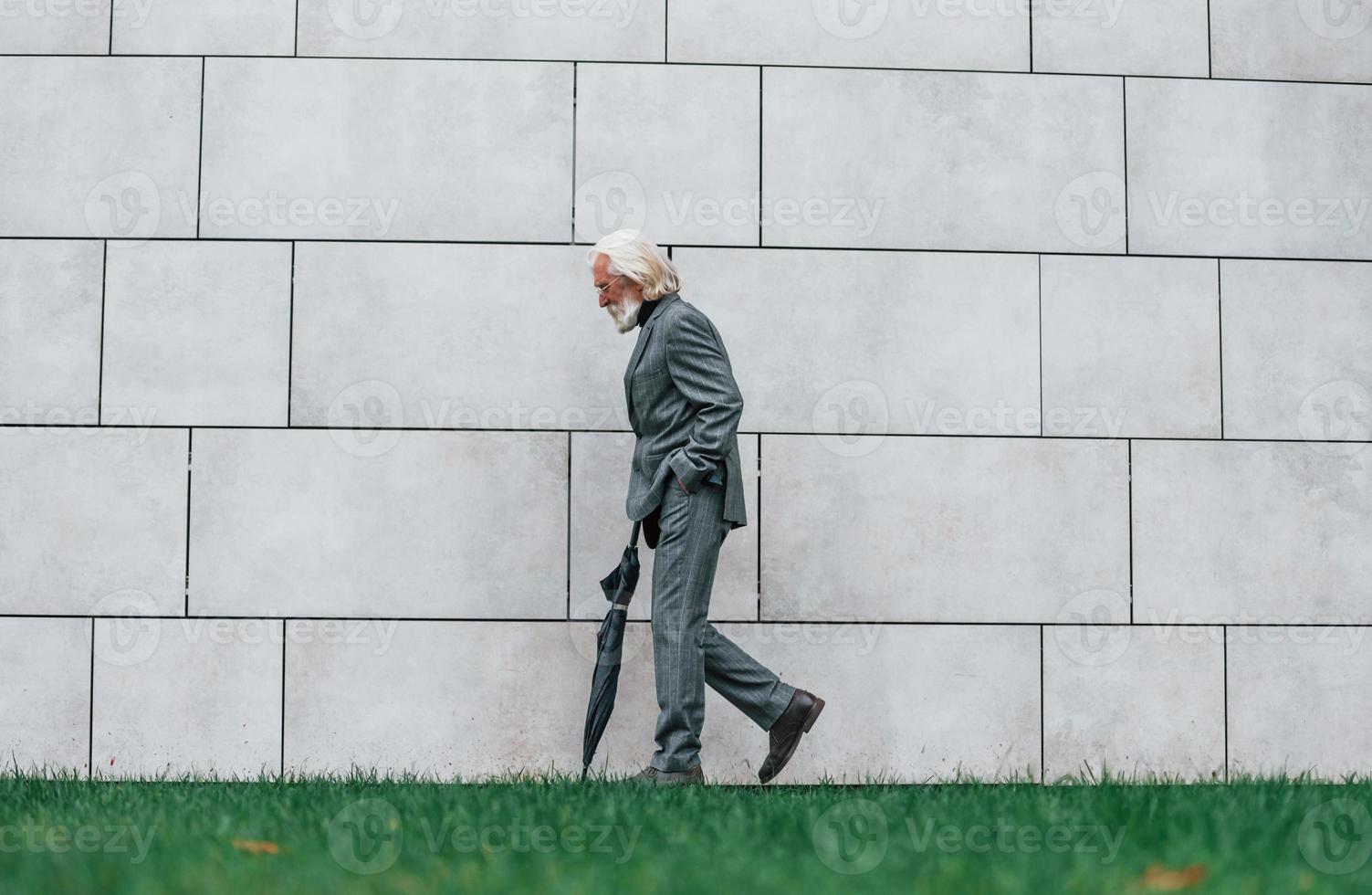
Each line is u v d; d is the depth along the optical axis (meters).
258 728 4.55
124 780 4.29
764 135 4.74
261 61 4.69
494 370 4.66
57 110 4.66
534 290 4.68
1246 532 4.73
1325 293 4.78
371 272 4.66
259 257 4.65
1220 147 4.80
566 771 4.55
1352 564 4.74
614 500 4.65
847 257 4.73
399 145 4.69
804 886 2.26
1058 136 4.77
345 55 4.70
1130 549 4.71
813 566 4.66
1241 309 4.77
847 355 4.71
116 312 4.62
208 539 4.58
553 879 2.31
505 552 4.62
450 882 2.28
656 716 4.57
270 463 4.61
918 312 4.73
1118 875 2.35
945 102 4.77
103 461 4.59
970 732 4.63
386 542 4.61
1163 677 4.68
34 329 4.61
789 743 4.07
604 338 4.68
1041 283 4.75
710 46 4.75
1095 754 4.65
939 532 4.69
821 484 4.68
